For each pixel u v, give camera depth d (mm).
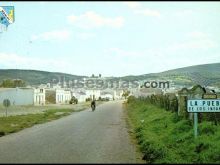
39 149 15602
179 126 19047
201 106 15664
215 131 15852
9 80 148750
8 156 13695
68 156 13617
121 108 74750
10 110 61844
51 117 41625
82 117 42469
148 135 18562
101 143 17797
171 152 13078
